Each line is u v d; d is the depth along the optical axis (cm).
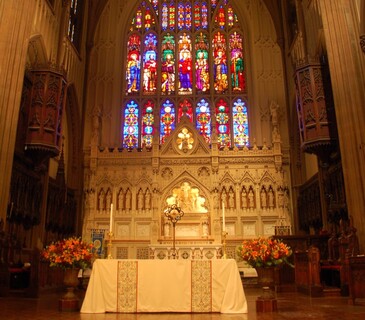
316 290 1330
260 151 2430
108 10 3011
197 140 2447
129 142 2744
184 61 2938
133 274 970
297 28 2519
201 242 2220
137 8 3053
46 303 1155
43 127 1902
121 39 2973
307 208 2327
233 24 3025
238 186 2366
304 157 2569
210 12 3041
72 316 884
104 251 2184
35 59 2050
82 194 2538
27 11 1667
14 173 1752
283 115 2708
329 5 1714
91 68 2850
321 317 850
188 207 2295
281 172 2383
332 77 1653
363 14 1562
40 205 2012
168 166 2405
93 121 2656
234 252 2252
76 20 2681
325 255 1728
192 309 945
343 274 1361
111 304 952
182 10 3056
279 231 2223
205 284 961
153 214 2280
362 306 1051
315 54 2097
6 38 1573
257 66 2838
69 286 1023
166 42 2991
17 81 1575
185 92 2853
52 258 1018
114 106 2764
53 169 2355
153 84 2881
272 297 977
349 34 1641
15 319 842
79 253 1020
